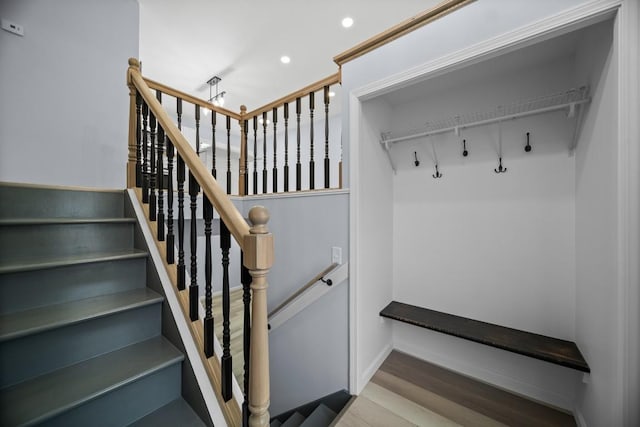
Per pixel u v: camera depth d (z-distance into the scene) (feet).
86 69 7.11
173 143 3.94
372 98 5.91
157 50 9.71
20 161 6.24
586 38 4.24
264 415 2.56
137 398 3.03
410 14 7.93
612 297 3.28
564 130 5.05
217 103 12.84
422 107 6.76
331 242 6.05
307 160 16.69
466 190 6.19
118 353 3.41
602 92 3.62
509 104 5.56
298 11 7.91
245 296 2.98
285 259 7.11
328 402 6.03
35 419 2.31
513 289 5.61
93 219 4.30
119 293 4.04
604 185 3.54
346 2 7.52
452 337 6.32
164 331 3.88
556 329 5.14
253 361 2.55
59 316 3.15
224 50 9.71
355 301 5.54
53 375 2.93
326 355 6.11
